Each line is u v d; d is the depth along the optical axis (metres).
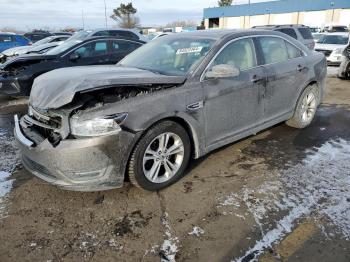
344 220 2.94
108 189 3.22
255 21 49.22
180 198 3.35
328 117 6.10
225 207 3.18
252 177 3.75
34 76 7.39
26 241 2.77
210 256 2.56
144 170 3.30
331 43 15.09
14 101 7.96
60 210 3.19
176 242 2.72
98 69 3.92
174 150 3.52
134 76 3.40
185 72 3.72
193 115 3.54
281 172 3.85
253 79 4.18
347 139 4.90
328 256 2.53
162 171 3.58
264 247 2.64
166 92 3.36
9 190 3.57
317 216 3.00
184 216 3.06
